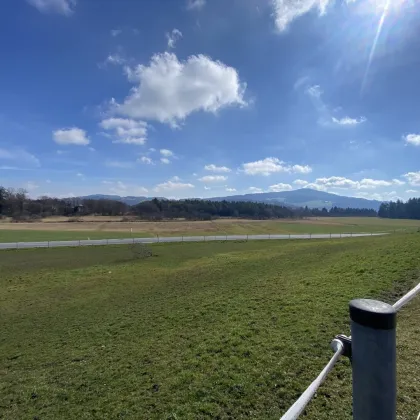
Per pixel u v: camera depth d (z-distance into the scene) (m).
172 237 45.94
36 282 20.25
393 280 8.96
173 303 11.27
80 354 7.72
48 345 8.91
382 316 1.06
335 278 10.43
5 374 7.22
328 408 3.80
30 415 5.15
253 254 25.84
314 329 6.39
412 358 4.54
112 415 4.69
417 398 3.64
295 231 58.53
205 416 4.23
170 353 6.61
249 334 6.70
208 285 13.80
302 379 4.65
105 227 62.88
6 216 79.00
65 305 14.02
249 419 4.03
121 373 6.11
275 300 9.03
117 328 9.39
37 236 46.66
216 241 41.00
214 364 5.61
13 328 11.20
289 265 16.11
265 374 4.95
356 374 1.14
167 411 4.50
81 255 31.11
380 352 1.07
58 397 5.61
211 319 8.41
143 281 18.00
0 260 28.67
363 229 63.75
